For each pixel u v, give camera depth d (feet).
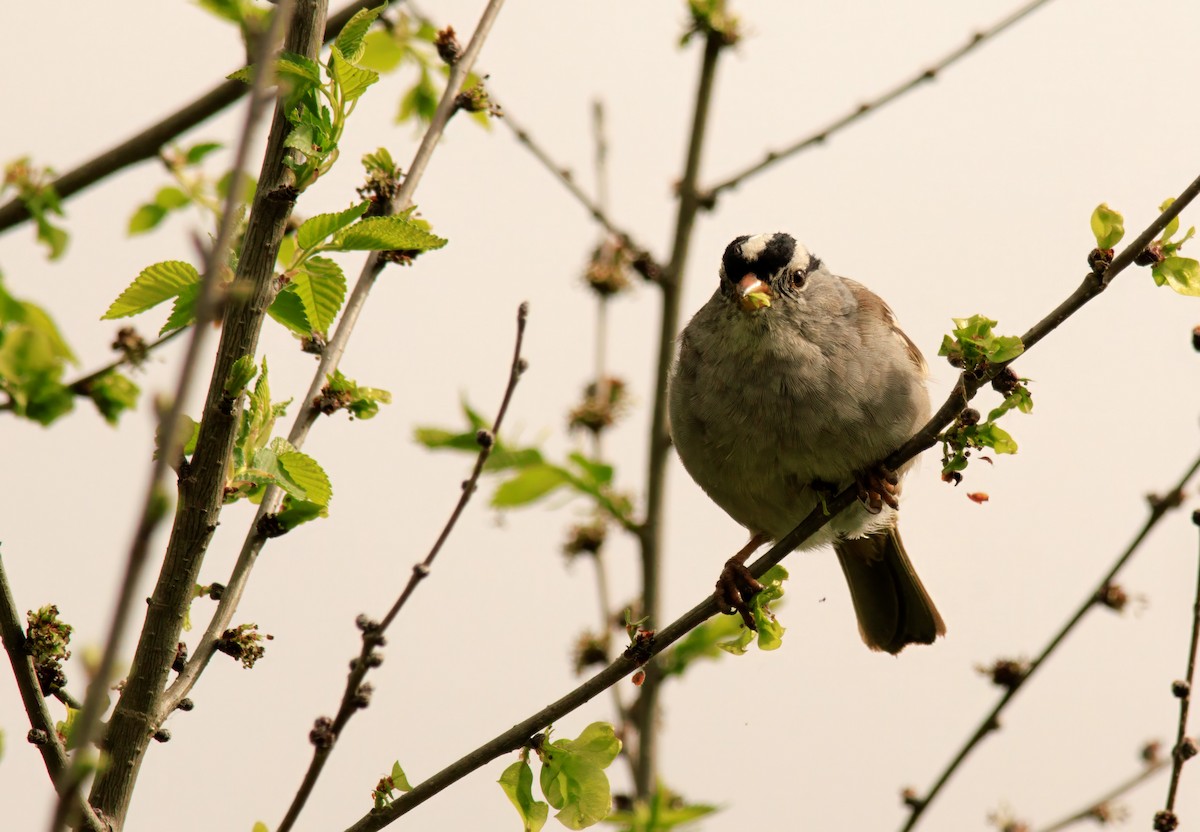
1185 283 21.56
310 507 22.02
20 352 20.27
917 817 29.35
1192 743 25.36
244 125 10.82
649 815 19.79
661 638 22.90
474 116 29.99
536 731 21.63
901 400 29.53
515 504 21.83
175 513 20.45
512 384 23.34
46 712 18.47
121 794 19.16
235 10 26.30
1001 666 30.25
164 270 20.74
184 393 10.16
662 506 35.76
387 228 20.42
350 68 19.89
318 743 21.13
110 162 26.73
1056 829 30.94
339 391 23.49
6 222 23.56
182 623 19.69
